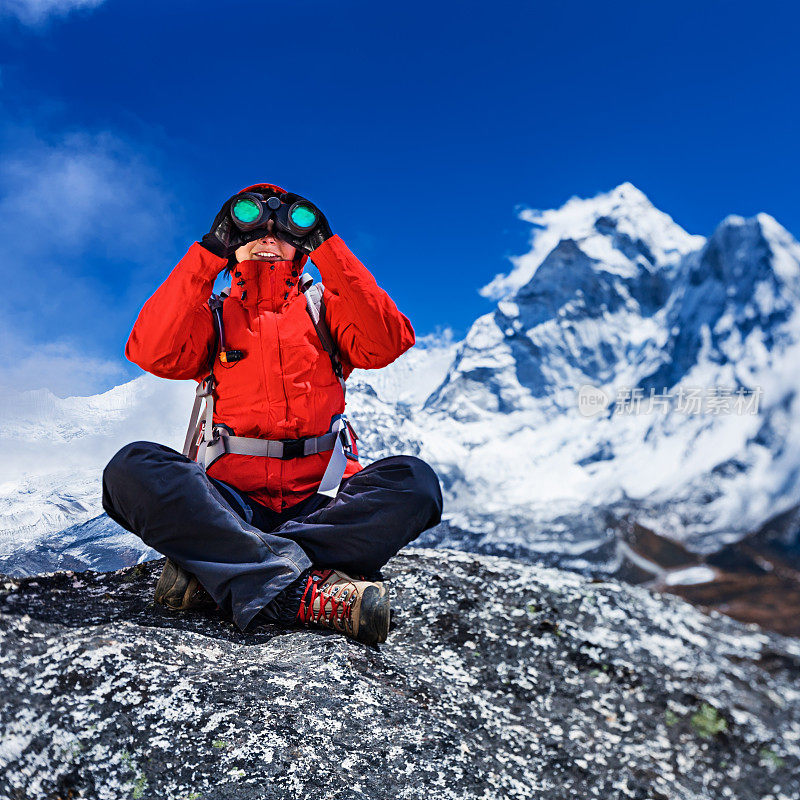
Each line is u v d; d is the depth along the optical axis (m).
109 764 1.21
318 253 1.84
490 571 2.59
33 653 1.43
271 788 1.19
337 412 1.92
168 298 1.75
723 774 1.87
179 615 1.78
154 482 1.68
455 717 1.62
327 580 1.80
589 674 2.12
